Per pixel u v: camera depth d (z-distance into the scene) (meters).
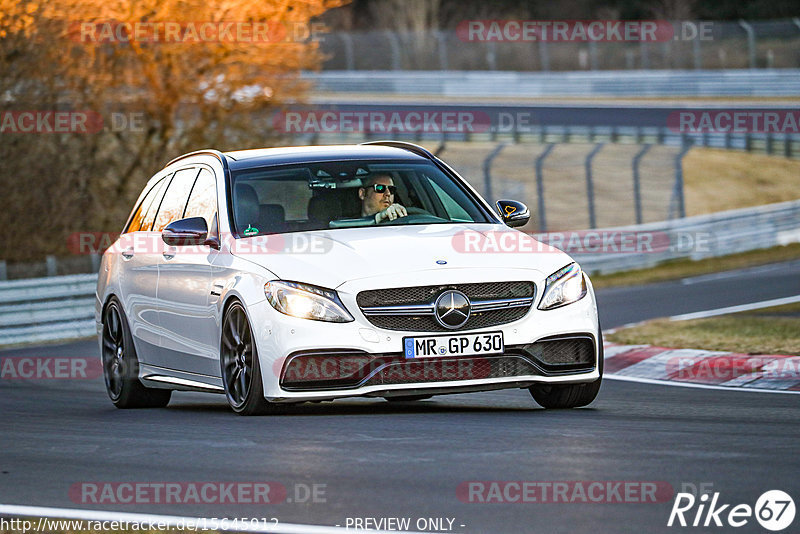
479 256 26.23
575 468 19.09
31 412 31.47
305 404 29.59
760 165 132.12
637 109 156.62
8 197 80.00
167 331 29.98
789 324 45.75
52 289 64.50
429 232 27.39
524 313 25.77
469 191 29.94
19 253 80.56
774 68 180.25
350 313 25.12
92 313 66.19
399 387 24.92
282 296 25.50
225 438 23.33
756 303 63.28
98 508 17.59
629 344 43.16
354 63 189.88
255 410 26.25
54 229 81.44
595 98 169.88
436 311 25.19
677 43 188.75
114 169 83.31
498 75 174.75
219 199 28.80
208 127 84.31
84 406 33.41
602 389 33.84
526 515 16.17
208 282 27.94
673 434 22.75
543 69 187.75
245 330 26.34
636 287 80.94
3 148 79.88
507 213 29.69
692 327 46.72
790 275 78.75
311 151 30.77
